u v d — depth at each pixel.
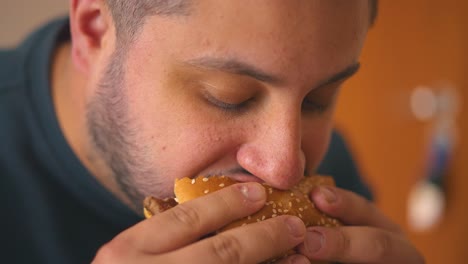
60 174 0.44
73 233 0.44
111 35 0.37
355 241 0.36
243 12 0.30
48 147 0.44
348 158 0.61
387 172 1.03
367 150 1.02
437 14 0.97
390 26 0.99
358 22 0.33
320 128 0.36
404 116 1.01
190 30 0.31
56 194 0.44
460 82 0.97
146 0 0.33
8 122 0.45
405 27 0.99
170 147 0.34
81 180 0.43
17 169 0.44
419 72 0.99
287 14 0.30
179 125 0.34
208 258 0.30
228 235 0.31
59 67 0.47
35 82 0.45
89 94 0.40
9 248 0.43
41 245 0.44
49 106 0.44
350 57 0.33
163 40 0.33
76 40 0.40
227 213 0.32
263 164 0.32
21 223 0.44
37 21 0.78
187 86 0.33
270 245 0.31
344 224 0.39
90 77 0.40
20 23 0.77
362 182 0.62
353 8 0.32
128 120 0.36
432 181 0.99
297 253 0.34
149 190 0.37
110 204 0.44
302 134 0.35
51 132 0.44
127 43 0.35
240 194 0.32
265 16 0.30
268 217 0.33
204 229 0.31
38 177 0.44
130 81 0.35
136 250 0.30
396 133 1.01
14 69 0.47
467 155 0.98
